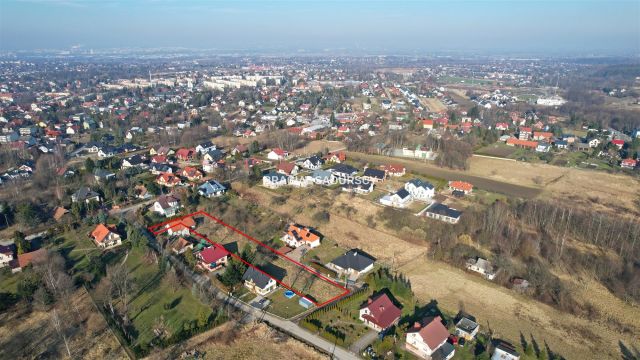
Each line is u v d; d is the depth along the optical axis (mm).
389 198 132625
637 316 84875
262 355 71625
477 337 77125
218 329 77250
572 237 114938
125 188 145375
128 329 77062
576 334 79188
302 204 133875
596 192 149500
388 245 110938
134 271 96375
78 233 114375
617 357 73625
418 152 189250
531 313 84688
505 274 96562
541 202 132625
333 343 74812
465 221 118625
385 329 77875
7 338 74562
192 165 174125
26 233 114250
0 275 94250
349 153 195000
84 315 80812
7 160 173375
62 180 151625
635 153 184125
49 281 87125
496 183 158625
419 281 94750
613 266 98875
